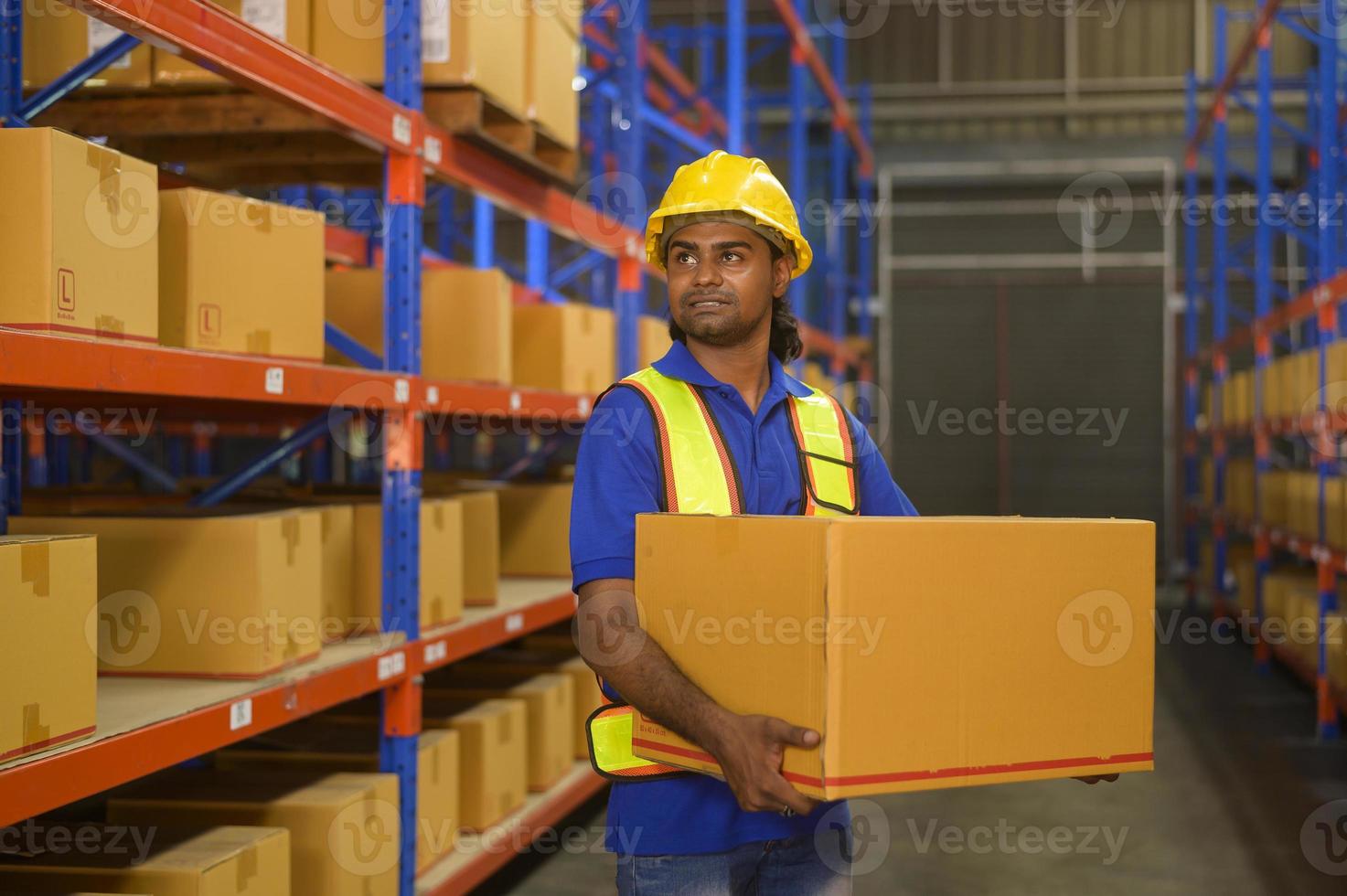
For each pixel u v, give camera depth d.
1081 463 12.33
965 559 1.34
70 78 2.62
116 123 2.92
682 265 1.63
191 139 3.26
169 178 3.23
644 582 1.50
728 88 6.43
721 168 1.62
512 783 3.61
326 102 2.51
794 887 1.67
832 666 1.25
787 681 1.30
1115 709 1.44
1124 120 12.40
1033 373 12.44
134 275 2.09
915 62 12.64
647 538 1.50
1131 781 5.01
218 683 2.39
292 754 3.03
